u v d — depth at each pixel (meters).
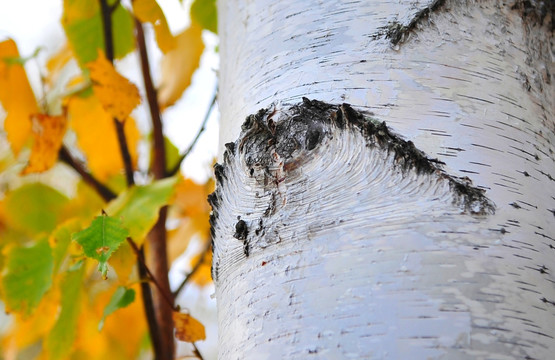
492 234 0.80
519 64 0.86
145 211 1.02
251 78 0.87
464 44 0.85
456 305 0.78
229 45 0.92
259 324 0.80
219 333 0.85
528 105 0.85
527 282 0.79
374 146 0.81
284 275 0.81
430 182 0.80
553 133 0.86
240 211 0.83
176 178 1.06
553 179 0.83
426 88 0.83
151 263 1.14
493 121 0.83
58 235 1.05
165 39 1.08
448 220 0.80
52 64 1.23
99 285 1.24
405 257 0.79
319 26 0.86
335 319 0.79
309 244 0.81
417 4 0.85
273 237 0.81
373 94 0.83
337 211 0.81
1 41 1.13
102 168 1.21
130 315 1.22
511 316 0.78
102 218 0.94
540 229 0.81
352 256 0.80
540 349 0.78
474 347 0.77
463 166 0.81
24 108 1.13
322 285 0.80
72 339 1.10
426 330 0.78
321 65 0.84
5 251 1.06
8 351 1.24
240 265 0.83
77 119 1.19
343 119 0.82
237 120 0.87
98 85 1.08
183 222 1.22
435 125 0.82
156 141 1.18
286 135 0.82
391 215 0.80
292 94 0.84
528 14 0.88
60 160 1.16
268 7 0.89
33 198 1.27
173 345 1.12
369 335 0.78
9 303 1.05
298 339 0.79
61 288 1.07
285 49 0.86
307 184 0.81
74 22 1.17
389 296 0.79
